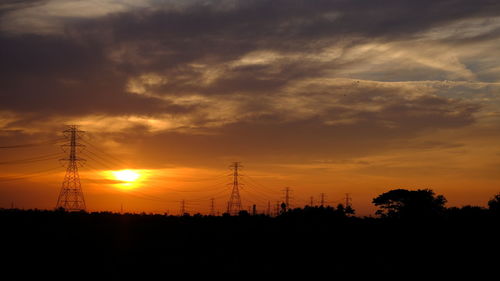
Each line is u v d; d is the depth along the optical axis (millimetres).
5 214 113875
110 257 68312
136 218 130875
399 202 125812
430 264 62781
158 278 53125
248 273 56625
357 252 75188
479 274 57625
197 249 78688
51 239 84500
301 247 81562
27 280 51344
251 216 134875
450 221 99625
